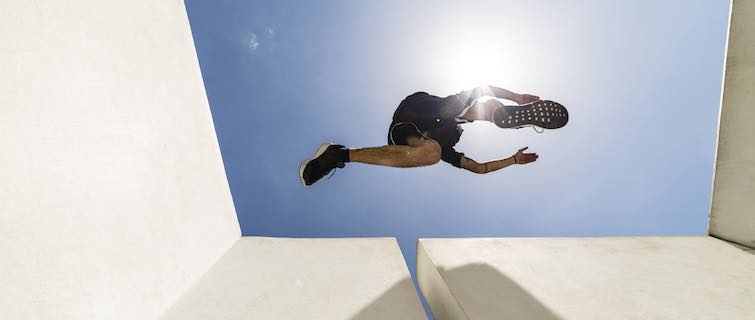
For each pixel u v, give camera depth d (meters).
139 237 1.54
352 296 1.87
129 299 1.42
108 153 1.38
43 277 1.03
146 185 1.64
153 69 1.82
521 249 2.30
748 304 1.68
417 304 1.81
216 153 2.52
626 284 1.87
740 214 2.34
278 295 1.86
